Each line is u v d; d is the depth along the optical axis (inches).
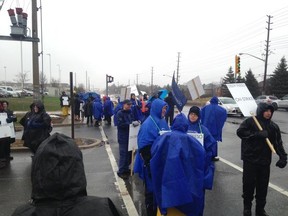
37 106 349.7
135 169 216.5
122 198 257.8
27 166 367.6
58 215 68.4
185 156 152.9
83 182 71.2
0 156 375.2
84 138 561.0
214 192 267.3
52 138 71.6
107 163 376.5
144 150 193.6
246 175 212.1
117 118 318.7
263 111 209.2
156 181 158.2
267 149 209.3
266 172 210.7
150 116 201.0
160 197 157.8
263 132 204.2
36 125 345.7
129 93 585.0
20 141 505.4
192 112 207.2
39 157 69.3
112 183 297.4
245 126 212.8
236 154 427.2
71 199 70.6
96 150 458.6
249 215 214.4
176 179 149.9
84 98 1031.0
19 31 434.6
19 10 431.8
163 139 157.5
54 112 1227.9
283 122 884.0
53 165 67.9
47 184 67.8
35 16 554.9
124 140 317.4
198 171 155.7
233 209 230.7
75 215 68.7
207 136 203.3
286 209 229.1
